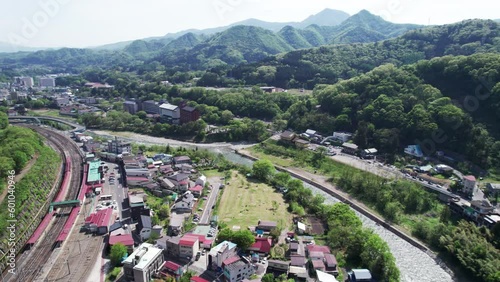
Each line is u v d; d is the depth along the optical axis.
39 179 132.75
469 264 90.25
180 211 119.81
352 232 99.50
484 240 96.81
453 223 114.88
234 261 83.25
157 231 100.81
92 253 93.25
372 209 128.50
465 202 121.69
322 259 89.81
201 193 134.75
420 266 95.88
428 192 133.00
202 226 108.88
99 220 106.94
